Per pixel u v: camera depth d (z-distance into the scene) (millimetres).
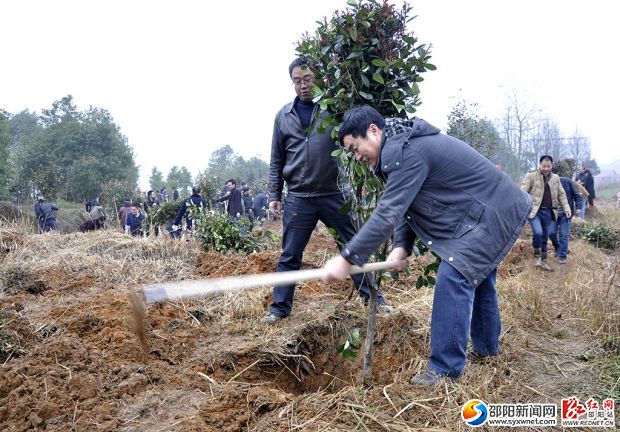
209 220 7109
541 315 4664
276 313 4305
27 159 38094
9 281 5031
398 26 3477
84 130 40219
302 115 4289
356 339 3467
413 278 5637
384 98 3584
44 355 3402
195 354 3764
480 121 11422
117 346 3570
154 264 6043
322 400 3008
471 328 3572
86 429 2770
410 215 3289
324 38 3521
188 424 2797
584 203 15383
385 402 2945
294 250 4359
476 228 3084
